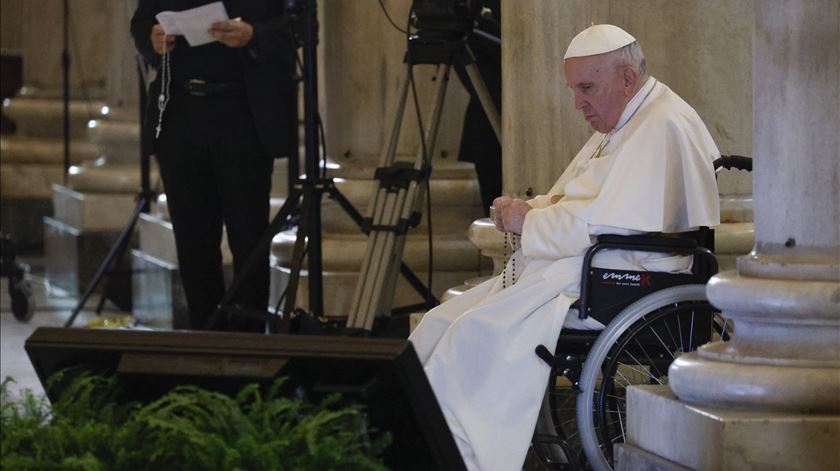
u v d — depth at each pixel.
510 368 13.02
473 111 20.66
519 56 17.38
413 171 19.27
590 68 13.92
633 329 12.68
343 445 7.73
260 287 21.03
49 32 40.94
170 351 8.38
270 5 20.56
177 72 20.75
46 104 40.28
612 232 13.45
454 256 22.19
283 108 20.86
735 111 16.80
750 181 17.22
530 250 13.68
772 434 10.52
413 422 8.35
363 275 19.09
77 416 8.14
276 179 27.92
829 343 11.02
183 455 7.57
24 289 29.14
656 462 11.44
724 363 11.22
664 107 13.72
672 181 13.52
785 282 10.98
